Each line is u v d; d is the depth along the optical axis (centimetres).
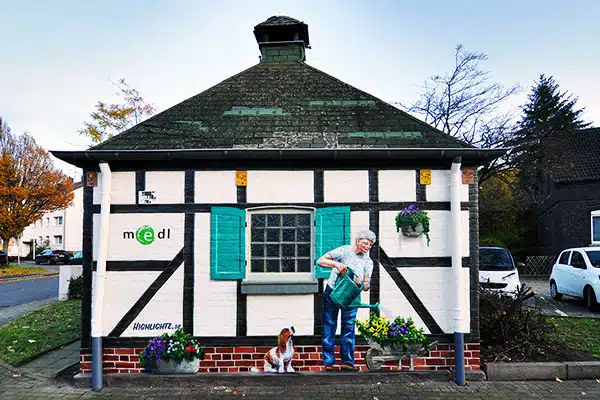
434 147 665
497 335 737
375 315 645
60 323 1084
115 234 651
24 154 3030
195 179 658
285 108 758
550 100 3084
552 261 2253
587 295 1152
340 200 657
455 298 638
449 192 659
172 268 648
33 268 3116
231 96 789
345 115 743
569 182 2189
